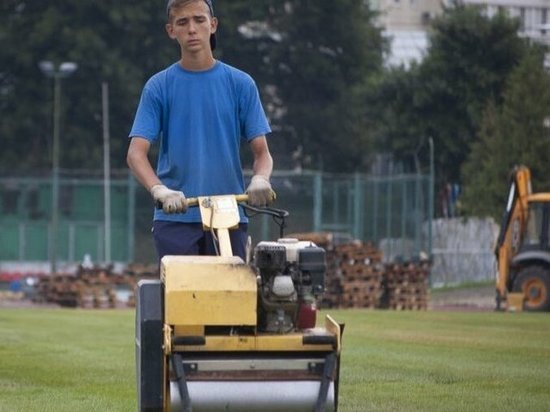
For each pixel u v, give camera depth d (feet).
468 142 553.64
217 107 81.71
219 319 70.54
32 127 602.44
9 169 597.11
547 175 443.73
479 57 559.38
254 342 70.49
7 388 118.11
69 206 489.26
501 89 554.87
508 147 447.83
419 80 566.77
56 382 123.03
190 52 81.41
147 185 79.41
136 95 596.70
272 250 71.00
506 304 329.31
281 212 78.43
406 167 571.28
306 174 424.87
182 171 81.56
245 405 70.23
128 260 464.65
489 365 137.39
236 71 82.64
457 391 113.29
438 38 565.94
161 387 72.23
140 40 603.26
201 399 69.82
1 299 395.96
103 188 487.20
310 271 71.92
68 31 593.83
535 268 326.24
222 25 613.52
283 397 70.38
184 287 70.54
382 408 102.12
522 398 108.27
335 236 410.72
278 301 71.51
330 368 70.64
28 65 598.75
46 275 373.20
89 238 487.20
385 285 345.92
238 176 82.69
